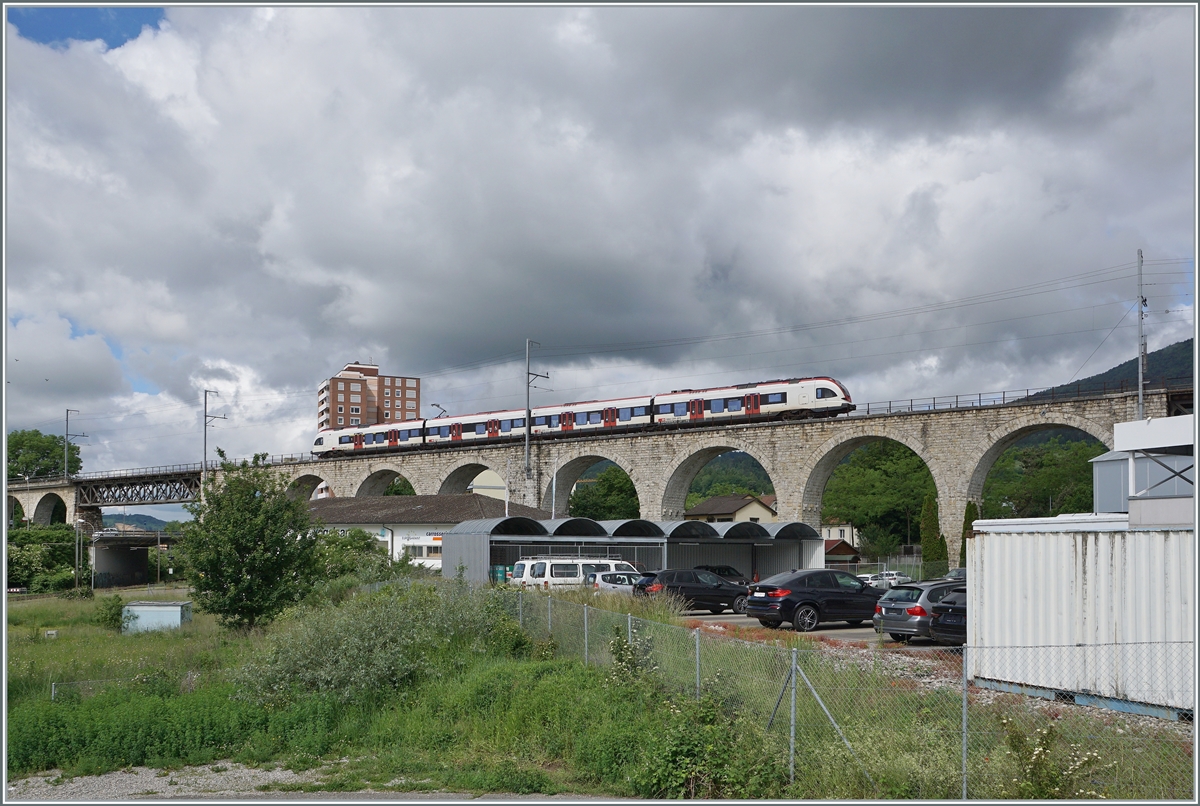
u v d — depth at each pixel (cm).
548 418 5753
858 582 2266
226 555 2097
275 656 1355
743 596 2728
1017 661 1297
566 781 965
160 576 5925
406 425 6688
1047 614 1260
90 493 9406
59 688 1366
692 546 3703
